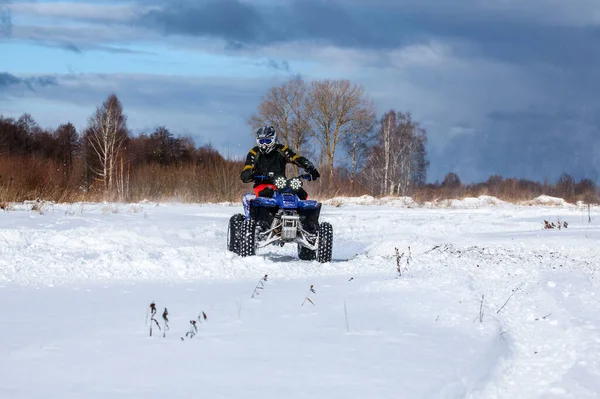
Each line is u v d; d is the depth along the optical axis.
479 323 5.91
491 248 12.37
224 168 31.39
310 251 11.70
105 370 4.43
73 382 4.17
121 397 3.90
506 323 6.27
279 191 10.80
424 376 4.37
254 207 10.80
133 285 8.17
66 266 9.28
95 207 21.67
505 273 9.29
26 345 5.03
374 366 4.57
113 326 5.70
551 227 16.70
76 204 22.81
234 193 30.66
